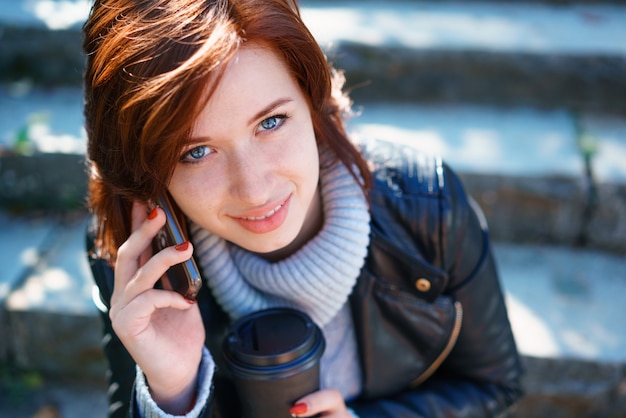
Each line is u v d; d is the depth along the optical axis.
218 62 0.80
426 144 2.25
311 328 1.03
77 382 2.04
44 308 1.93
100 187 1.06
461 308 1.25
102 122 0.92
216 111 0.85
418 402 1.29
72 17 2.60
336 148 1.09
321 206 1.15
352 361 1.29
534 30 2.57
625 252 2.17
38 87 2.60
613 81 2.42
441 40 2.46
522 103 2.49
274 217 0.95
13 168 2.25
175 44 0.82
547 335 1.85
